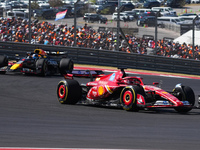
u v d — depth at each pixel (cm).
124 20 17600
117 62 8531
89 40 10344
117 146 2016
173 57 9369
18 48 8512
